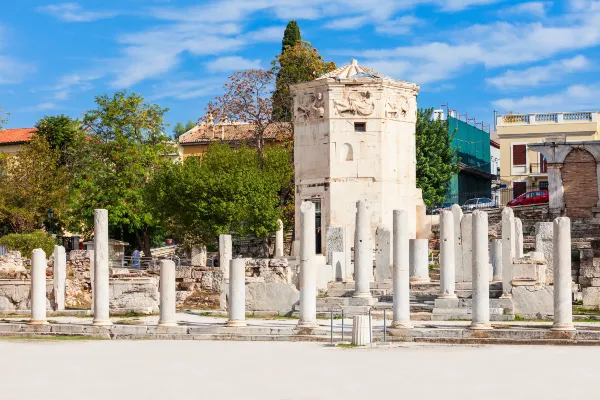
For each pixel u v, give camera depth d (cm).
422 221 7212
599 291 5334
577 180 8631
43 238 7569
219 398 3161
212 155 9238
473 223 4453
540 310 5016
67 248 9175
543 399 3062
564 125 11088
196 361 3981
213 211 7675
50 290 5991
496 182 12875
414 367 3700
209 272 5997
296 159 7125
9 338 4950
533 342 4312
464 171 11694
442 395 3138
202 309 5916
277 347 4378
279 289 5572
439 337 4431
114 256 8225
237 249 8356
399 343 4394
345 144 6969
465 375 3503
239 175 7838
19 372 3772
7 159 9944
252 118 9244
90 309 5909
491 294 5341
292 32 10638
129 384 3456
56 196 9481
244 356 4091
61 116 11425
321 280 5884
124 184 9206
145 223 9212
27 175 9394
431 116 11575
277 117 9350
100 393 3284
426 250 5731
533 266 5128
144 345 4566
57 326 5059
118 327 4941
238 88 9206
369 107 6950
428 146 10238
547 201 9456
